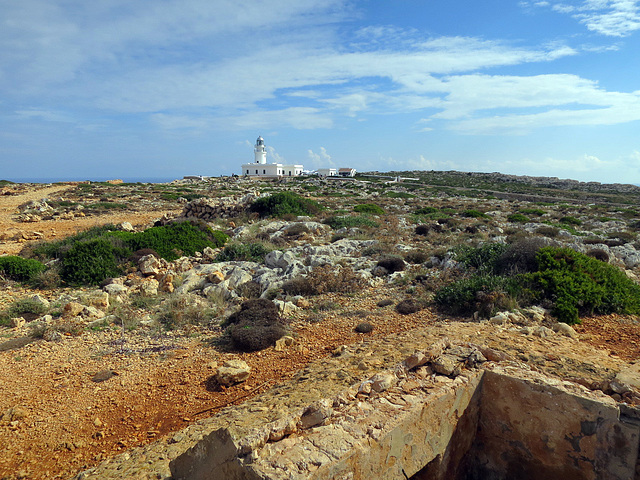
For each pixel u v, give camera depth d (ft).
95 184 212.43
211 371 24.71
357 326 30.68
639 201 225.35
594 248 52.47
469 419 17.94
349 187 246.68
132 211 119.24
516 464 17.71
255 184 250.98
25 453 17.54
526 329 27.12
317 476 11.41
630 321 30.35
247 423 16.65
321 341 28.60
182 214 99.60
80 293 41.06
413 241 65.36
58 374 24.44
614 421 14.74
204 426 18.06
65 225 88.84
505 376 17.69
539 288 34.06
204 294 40.01
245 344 27.50
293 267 44.62
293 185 249.34
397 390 16.67
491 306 31.24
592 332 28.30
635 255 52.54
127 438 18.54
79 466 16.70
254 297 39.27
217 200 102.37
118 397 21.98
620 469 14.80
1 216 100.63
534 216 119.96
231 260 55.21
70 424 19.61
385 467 13.84
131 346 28.48
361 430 13.66
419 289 38.88
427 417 15.52
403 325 30.96
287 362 25.61
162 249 56.95
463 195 231.09
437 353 19.47
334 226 78.74
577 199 234.38
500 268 40.73
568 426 15.92
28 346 28.17
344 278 41.65
